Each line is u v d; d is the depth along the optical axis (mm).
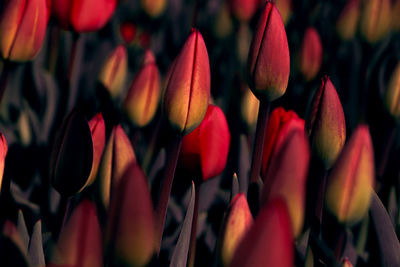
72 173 625
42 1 729
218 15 1280
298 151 542
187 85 642
